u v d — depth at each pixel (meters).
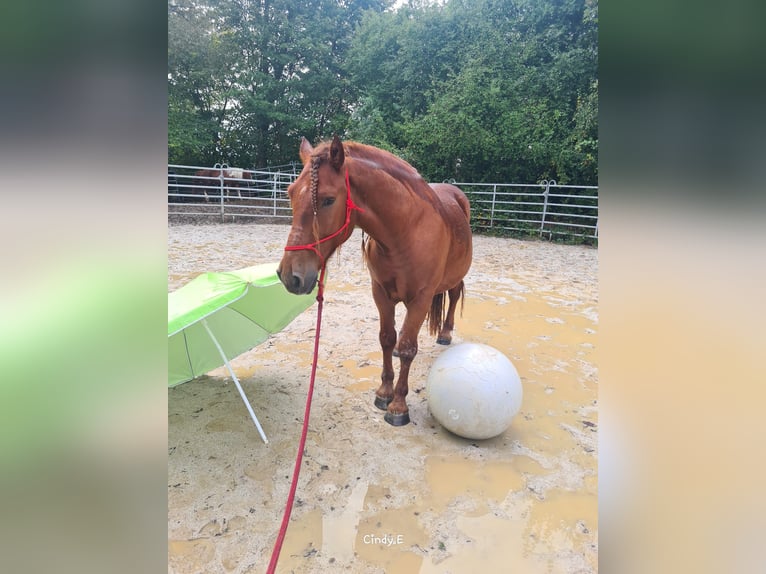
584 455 2.33
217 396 2.88
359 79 15.64
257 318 2.73
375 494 2.04
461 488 2.08
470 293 5.57
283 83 15.34
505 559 1.70
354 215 2.06
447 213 2.64
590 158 10.58
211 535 1.79
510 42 12.45
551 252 8.77
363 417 2.66
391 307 2.59
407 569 1.65
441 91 13.35
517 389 2.35
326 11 16.39
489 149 11.93
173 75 14.52
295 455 2.30
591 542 1.78
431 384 2.44
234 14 15.05
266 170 16.12
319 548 1.74
